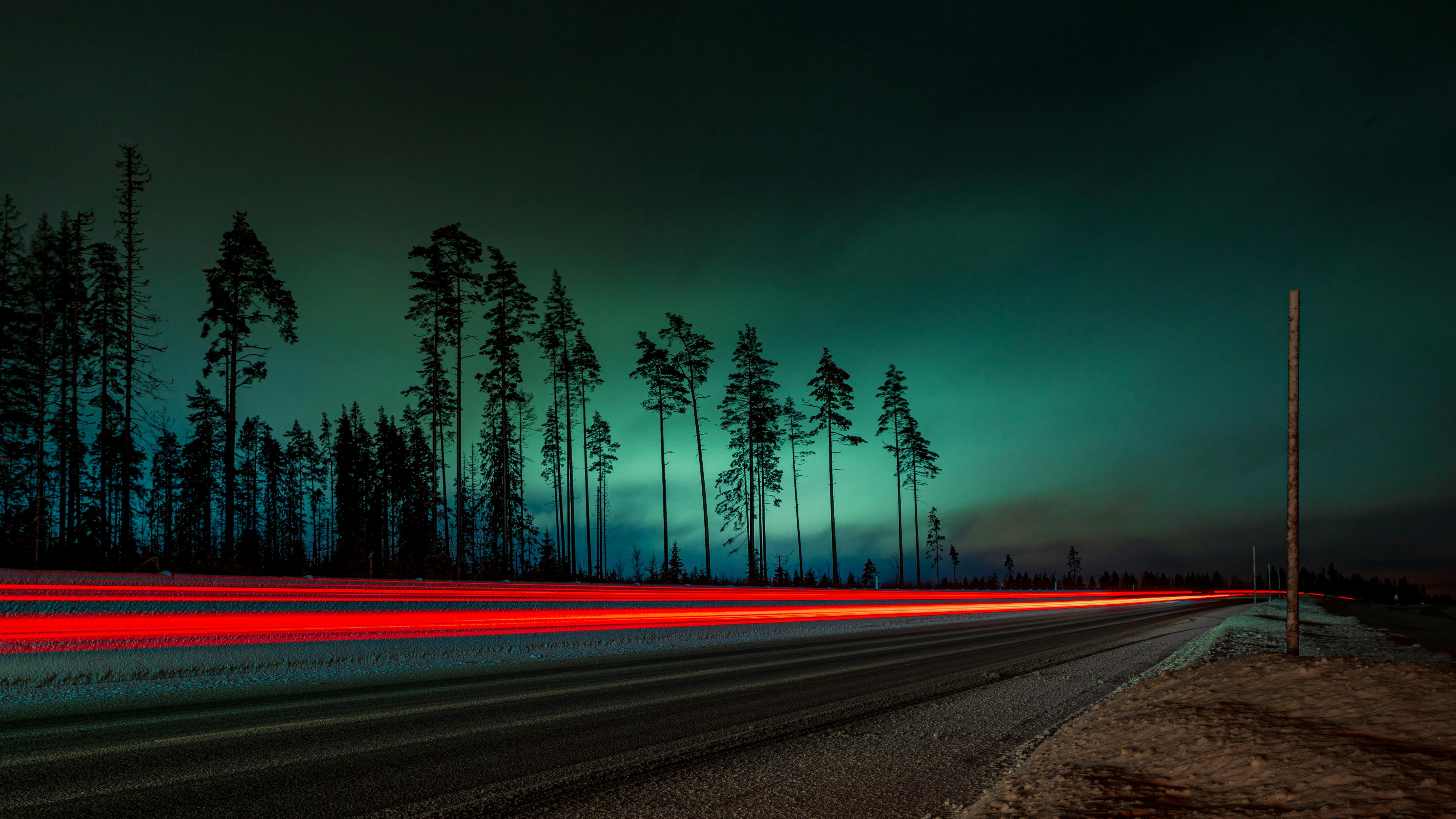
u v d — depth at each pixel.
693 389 47.94
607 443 56.50
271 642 10.73
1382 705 6.02
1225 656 13.75
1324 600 66.88
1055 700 9.59
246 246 29.89
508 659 12.41
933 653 15.01
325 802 4.59
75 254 32.34
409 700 8.17
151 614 11.77
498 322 40.53
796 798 5.11
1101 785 4.95
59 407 32.25
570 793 4.98
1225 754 5.26
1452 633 28.64
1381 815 3.53
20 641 9.01
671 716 7.71
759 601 29.50
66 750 5.63
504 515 38.69
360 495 63.09
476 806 4.64
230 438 28.66
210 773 5.14
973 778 5.83
